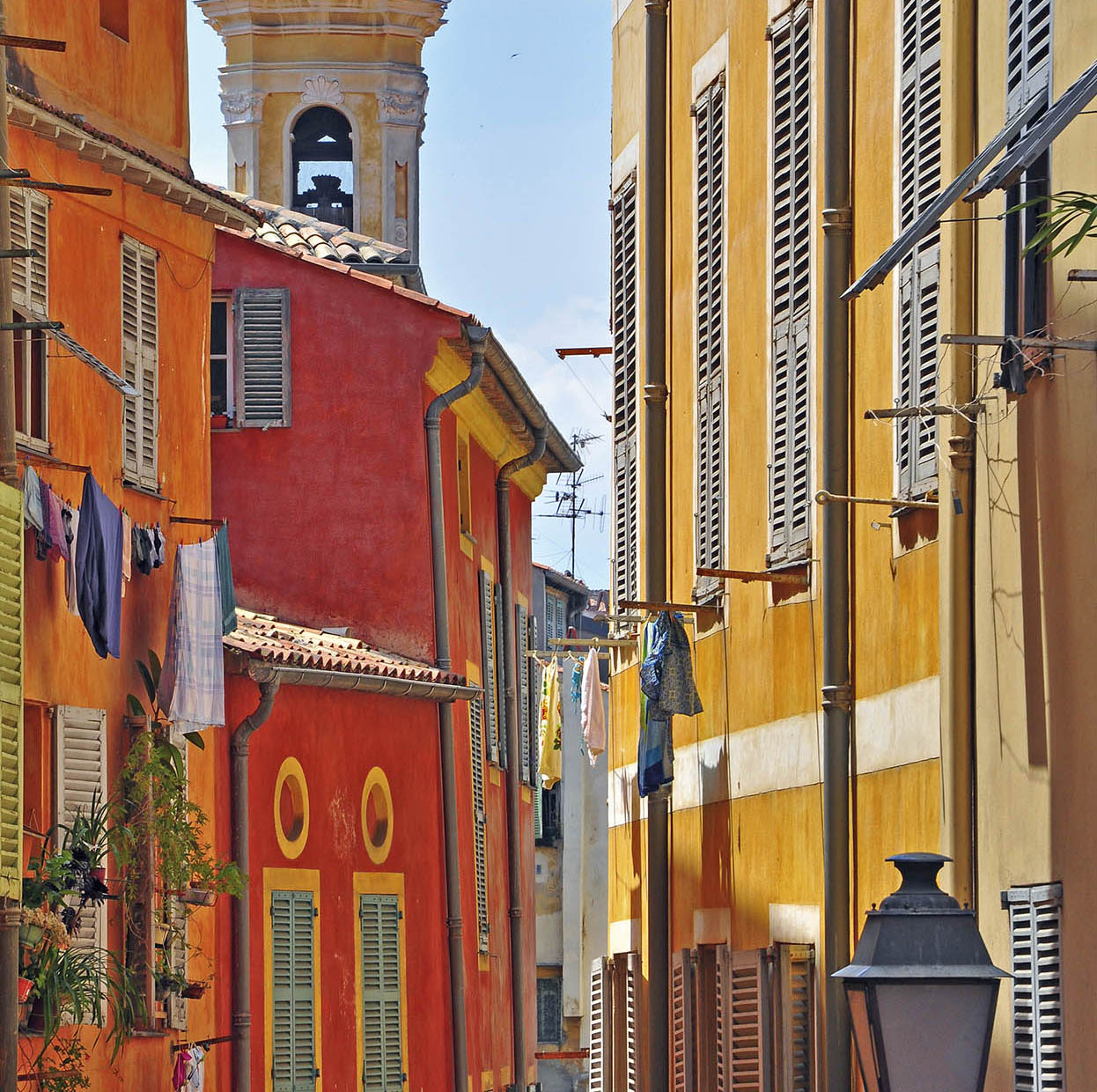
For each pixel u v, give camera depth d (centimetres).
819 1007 2697
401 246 7912
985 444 2181
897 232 2500
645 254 3575
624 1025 3972
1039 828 2017
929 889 1675
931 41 2406
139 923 3177
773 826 2948
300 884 3962
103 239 3231
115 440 3228
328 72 7912
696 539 3372
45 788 2950
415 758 4438
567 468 6094
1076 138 1930
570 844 10125
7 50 3047
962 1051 1622
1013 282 2103
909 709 2434
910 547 2444
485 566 5331
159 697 3259
